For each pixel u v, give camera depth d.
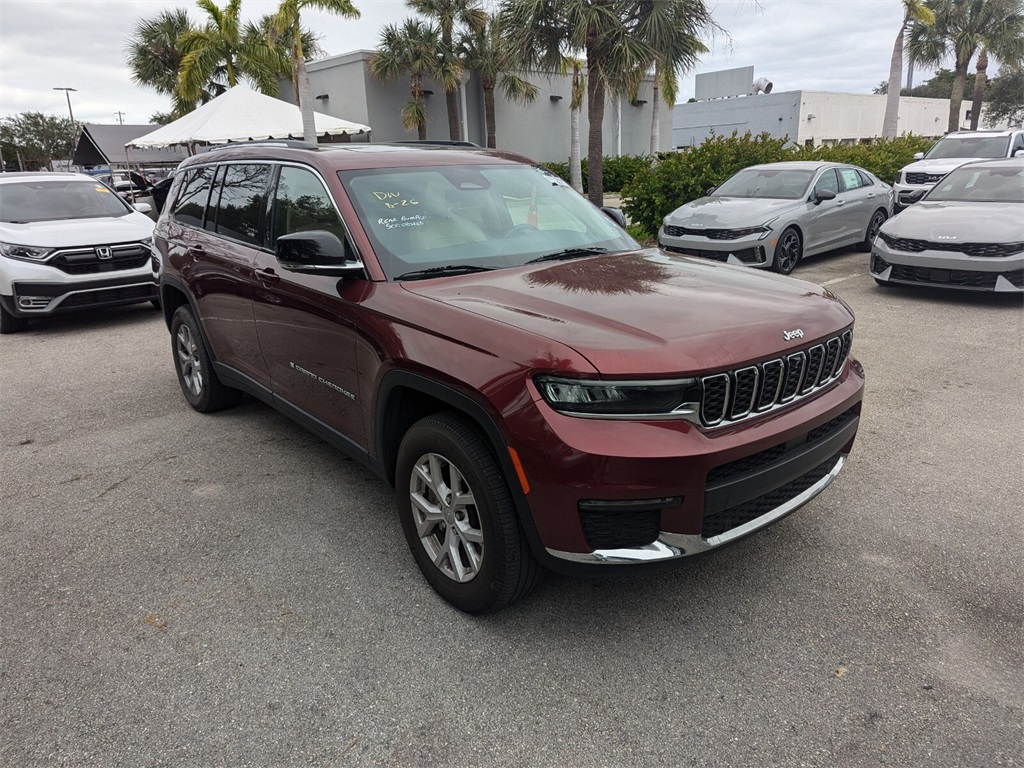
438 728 2.27
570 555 2.38
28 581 3.11
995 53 27.80
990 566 3.07
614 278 3.04
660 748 2.17
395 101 23.91
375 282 3.03
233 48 19.16
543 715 2.31
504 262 3.30
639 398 2.28
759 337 2.50
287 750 2.19
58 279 7.74
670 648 2.62
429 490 2.90
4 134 61.12
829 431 2.85
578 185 20.92
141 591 3.02
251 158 4.14
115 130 25.58
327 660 2.59
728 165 12.48
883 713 2.28
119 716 2.33
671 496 2.30
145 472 4.20
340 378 3.27
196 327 4.80
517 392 2.35
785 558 3.18
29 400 5.63
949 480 3.87
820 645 2.61
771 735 2.21
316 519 3.61
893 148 17.62
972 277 7.64
